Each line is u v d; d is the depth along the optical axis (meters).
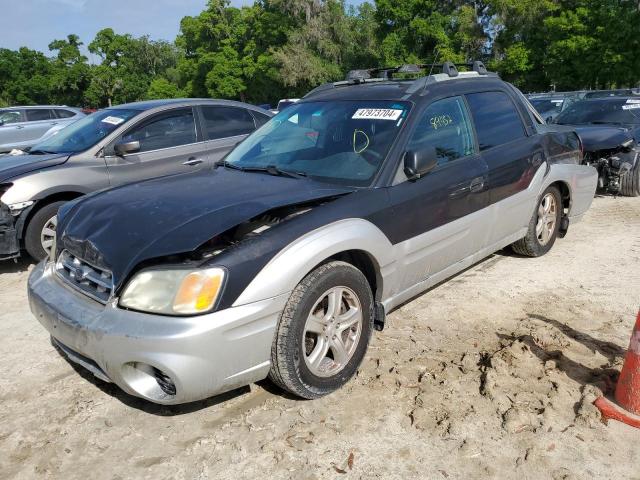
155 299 2.71
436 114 4.04
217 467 2.71
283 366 2.96
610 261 5.41
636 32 30.42
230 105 7.33
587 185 5.79
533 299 4.55
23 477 2.69
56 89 72.75
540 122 5.54
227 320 2.70
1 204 5.35
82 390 3.43
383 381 3.37
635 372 2.92
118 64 73.12
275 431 2.95
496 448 2.77
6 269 5.93
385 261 3.45
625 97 9.46
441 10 43.62
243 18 53.25
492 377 3.31
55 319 3.01
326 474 2.63
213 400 3.25
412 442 2.83
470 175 4.11
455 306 4.45
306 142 4.05
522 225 5.00
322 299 3.11
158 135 6.58
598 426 2.90
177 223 2.95
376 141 3.74
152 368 2.74
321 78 47.28
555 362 3.49
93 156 6.07
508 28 38.75
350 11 50.75
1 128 14.44
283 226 3.02
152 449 2.85
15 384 3.53
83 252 3.07
